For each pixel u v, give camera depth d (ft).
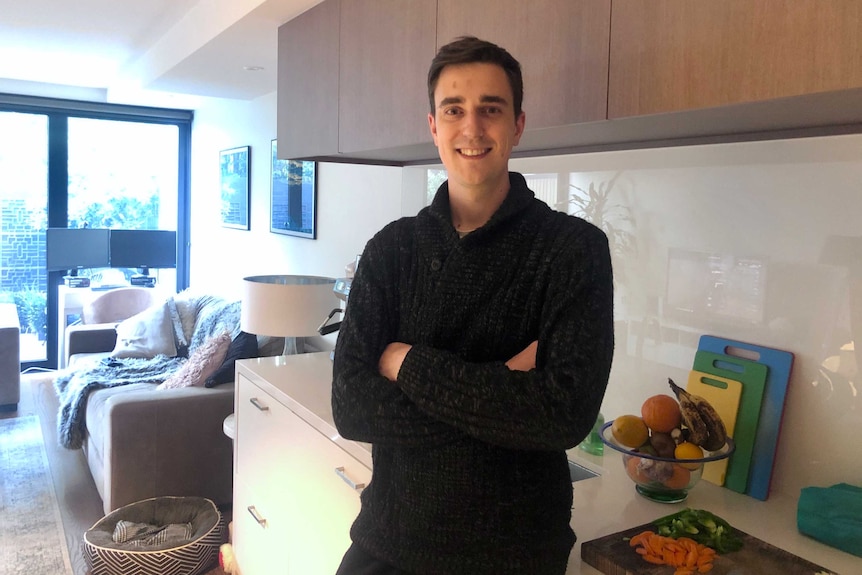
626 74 4.01
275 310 9.21
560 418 2.97
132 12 10.60
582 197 5.83
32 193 18.02
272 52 10.06
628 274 5.49
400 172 9.00
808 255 4.36
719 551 3.61
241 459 7.87
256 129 14.17
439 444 3.21
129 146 19.08
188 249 19.85
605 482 4.76
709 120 4.08
